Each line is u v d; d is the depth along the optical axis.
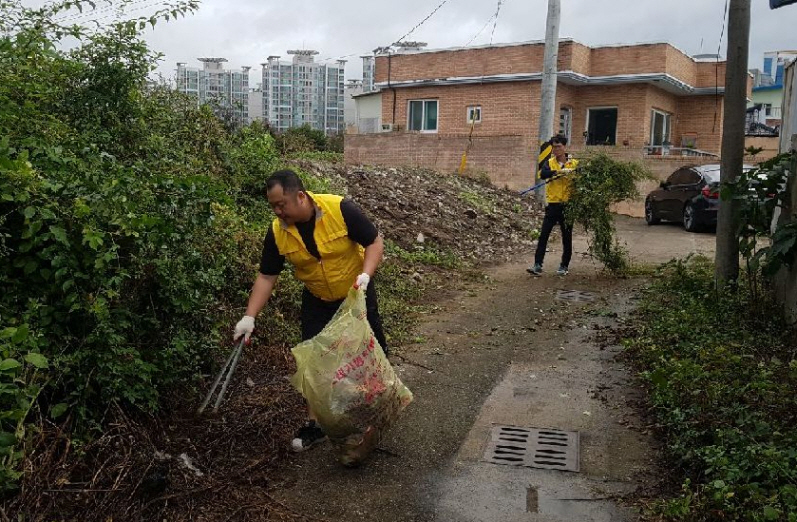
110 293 3.74
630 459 4.14
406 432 4.54
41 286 3.76
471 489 3.84
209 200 4.42
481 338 6.59
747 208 6.58
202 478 3.80
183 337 4.37
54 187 3.70
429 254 9.86
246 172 8.63
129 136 6.52
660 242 12.77
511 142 18.27
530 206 15.45
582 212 9.07
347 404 3.78
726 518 3.31
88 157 4.82
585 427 4.60
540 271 9.59
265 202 8.59
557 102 21.44
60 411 3.47
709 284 7.49
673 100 23.58
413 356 6.05
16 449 3.19
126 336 4.11
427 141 19.33
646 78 20.58
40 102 5.73
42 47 5.89
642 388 5.20
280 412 4.61
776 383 4.58
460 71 22.28
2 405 3.28
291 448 4.22
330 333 3.78
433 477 3.97
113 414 3.79
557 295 8.30
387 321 6.92
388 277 8.31
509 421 4.71
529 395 5.16
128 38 6.32
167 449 3.93
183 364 4.48
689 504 3.42
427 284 8.65
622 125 21.67
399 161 19.78
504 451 4.28
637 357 5.78
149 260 4.12
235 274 6.14
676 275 8.30
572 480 3.92
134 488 3.47
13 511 3.07
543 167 9.28
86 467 3.51
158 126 7.36
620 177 9.08
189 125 8.31
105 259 3.60
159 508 3.49
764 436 3.85
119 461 3.59
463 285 8.82
